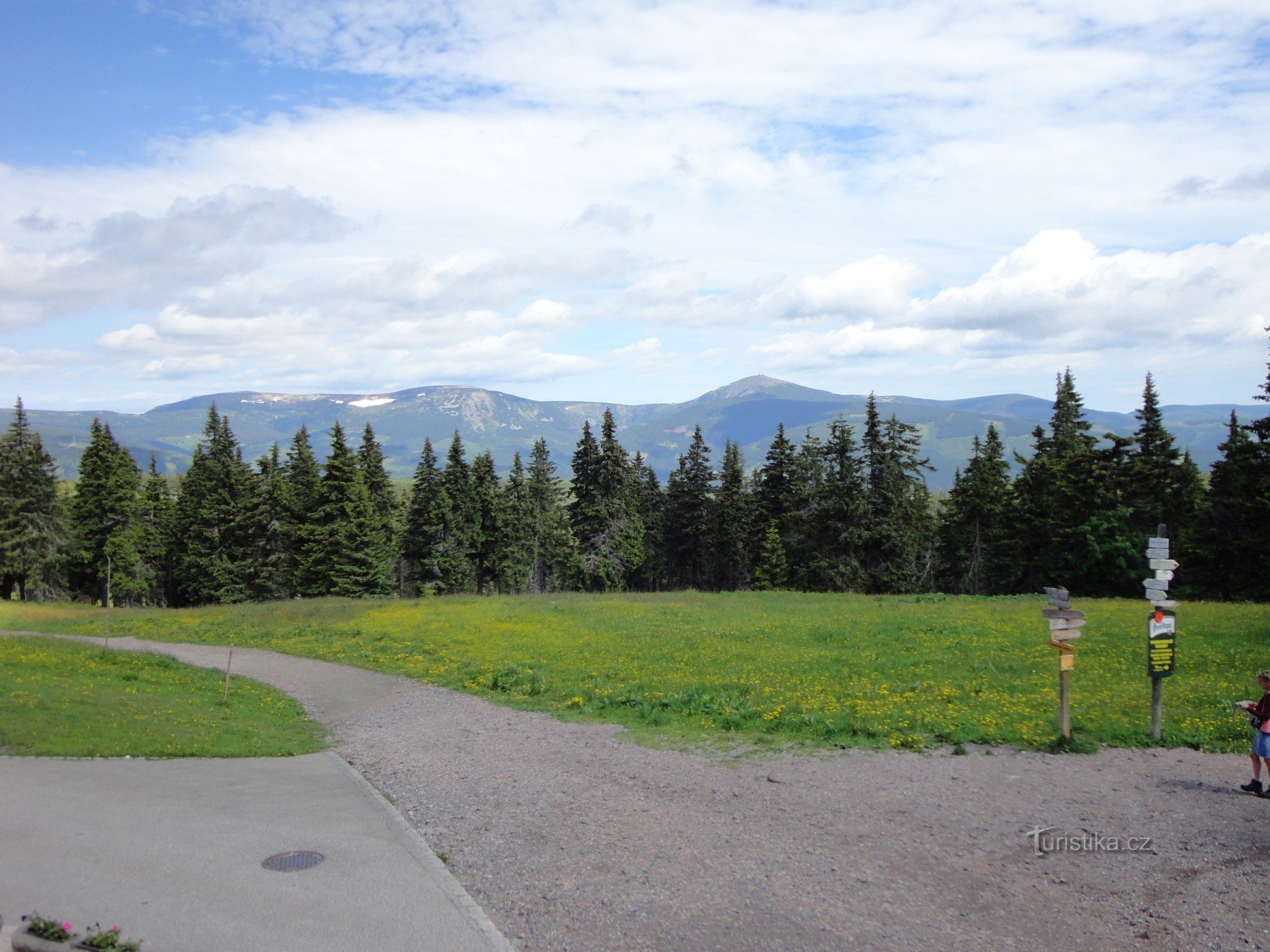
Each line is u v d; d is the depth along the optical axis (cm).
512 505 7719
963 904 817
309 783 1366
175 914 789
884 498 5794
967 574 6156
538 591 7775
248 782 1349
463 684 2338
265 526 6906
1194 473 5359
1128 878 863
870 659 2405
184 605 7850
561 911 835
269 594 6881
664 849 998
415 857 981
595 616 3856
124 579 7038
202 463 7312
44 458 6688
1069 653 1427
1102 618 3048
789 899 841
